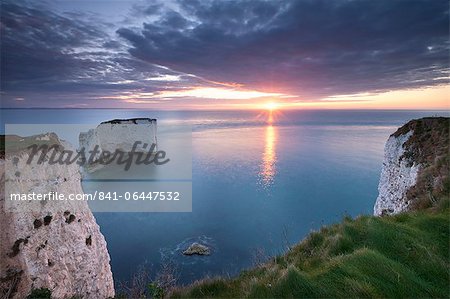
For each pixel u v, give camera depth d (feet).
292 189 249.75
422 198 34.09
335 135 651.66
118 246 130.93
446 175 34.40
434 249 20.86
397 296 16.80
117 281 94.02
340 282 18.19
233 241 137.90
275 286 19.17
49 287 44.19
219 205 206.59
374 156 390.83
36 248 45.11
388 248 22.08
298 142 546.67
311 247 27.84
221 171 323.16
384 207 82.07
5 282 39.42
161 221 168.14
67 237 51.34
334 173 302.86
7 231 42.45
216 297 23.17
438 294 16.83
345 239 24.66
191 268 108.58
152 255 120.78
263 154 423.64
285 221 173.06
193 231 152.66
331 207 201.87
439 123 73.56
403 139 82.38
